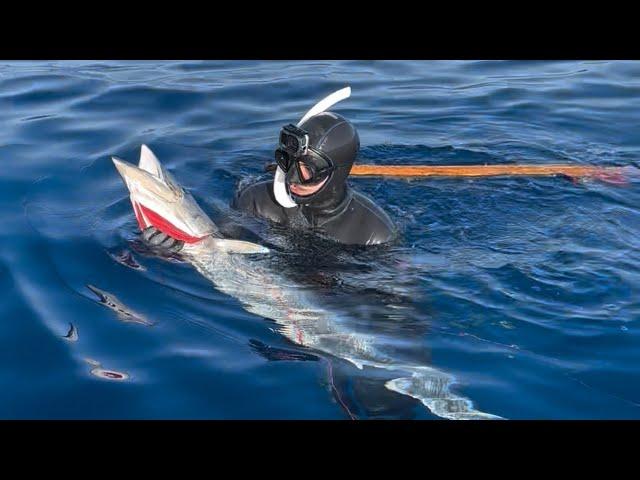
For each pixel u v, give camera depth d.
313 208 2.20
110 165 2.83
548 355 1.87
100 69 3.90
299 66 4.00
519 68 4.02
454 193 2.62
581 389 1.77
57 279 2.11
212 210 2.42
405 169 2.75
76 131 3.14
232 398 1.72
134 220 2.39
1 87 3.63
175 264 2.16
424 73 3.94
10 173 2.73
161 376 1.78
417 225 2.42
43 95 3.54
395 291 2.06
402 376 1.78
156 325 1.94
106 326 1.93
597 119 3.41
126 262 2.17
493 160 3.01
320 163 2.09
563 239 2.37
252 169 2.83
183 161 2.89
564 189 2.67
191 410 1.69
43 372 1.79
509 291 2.10
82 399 1.71
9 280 2.11
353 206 2.21
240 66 3.97
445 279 2.13
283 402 1.71
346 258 2.15
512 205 2.56
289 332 1.92
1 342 1.88
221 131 3.21
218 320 1.96
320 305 2.00
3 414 1.67
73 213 2.45
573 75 3.91
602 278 2.16
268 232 2.23
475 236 2.37
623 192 2.66
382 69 3.98
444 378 1.78
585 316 2.01
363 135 3.22
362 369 1.80
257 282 2.06
